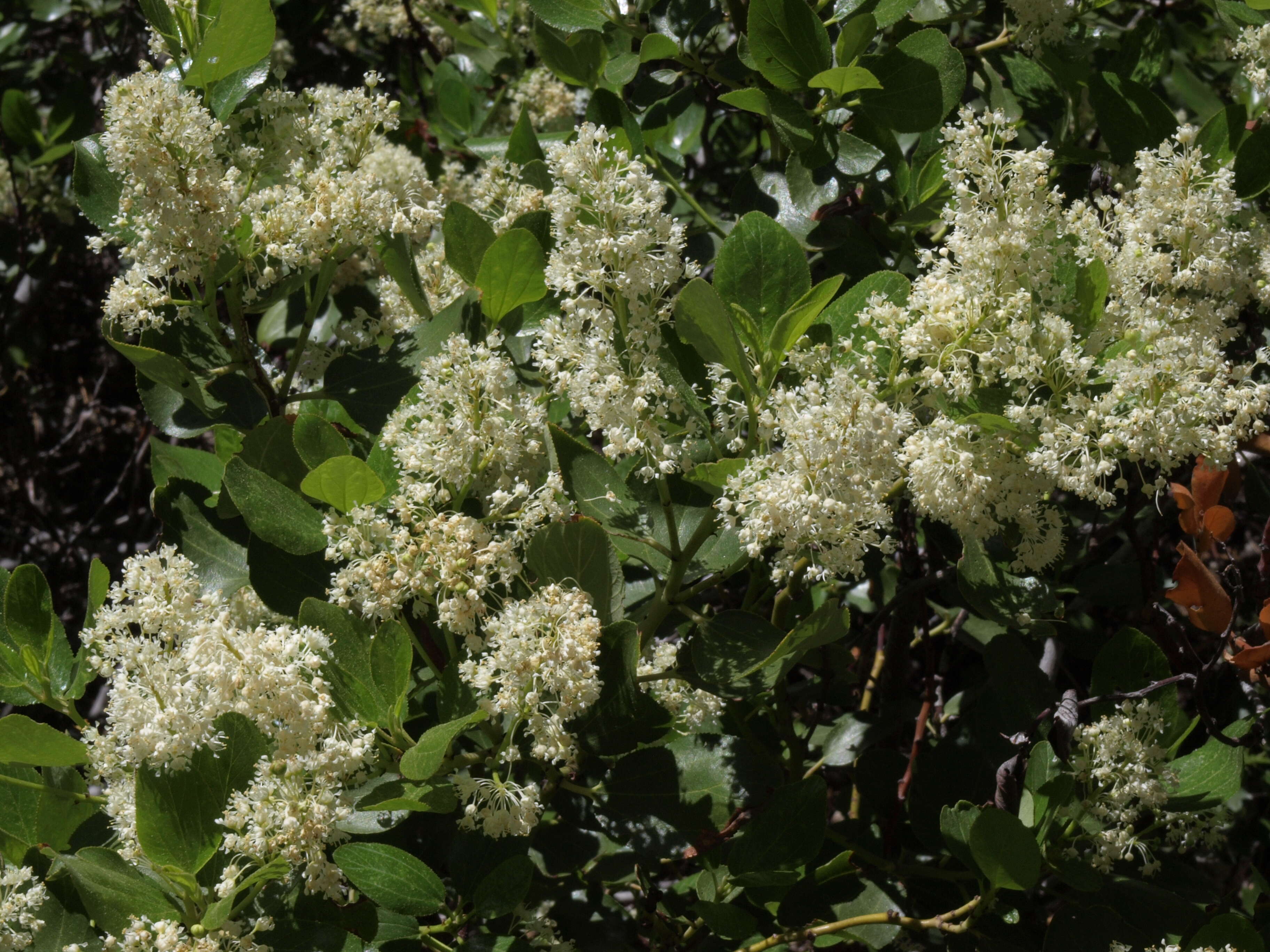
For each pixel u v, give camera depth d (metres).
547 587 1.16
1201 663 1.22
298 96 1.28
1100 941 1.21
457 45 1.86
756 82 1.36
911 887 1.27
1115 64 1.39
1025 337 1.17
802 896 1.24
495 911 1.17
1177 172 1.20
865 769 1.31
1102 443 1.16
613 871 1.26
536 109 1.59
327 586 1.21
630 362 1.18
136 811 1.12
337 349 1.30
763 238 1.20
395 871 1.15
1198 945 1.18
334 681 1.16
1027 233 1.18
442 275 1.33
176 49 1.24
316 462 1.19
